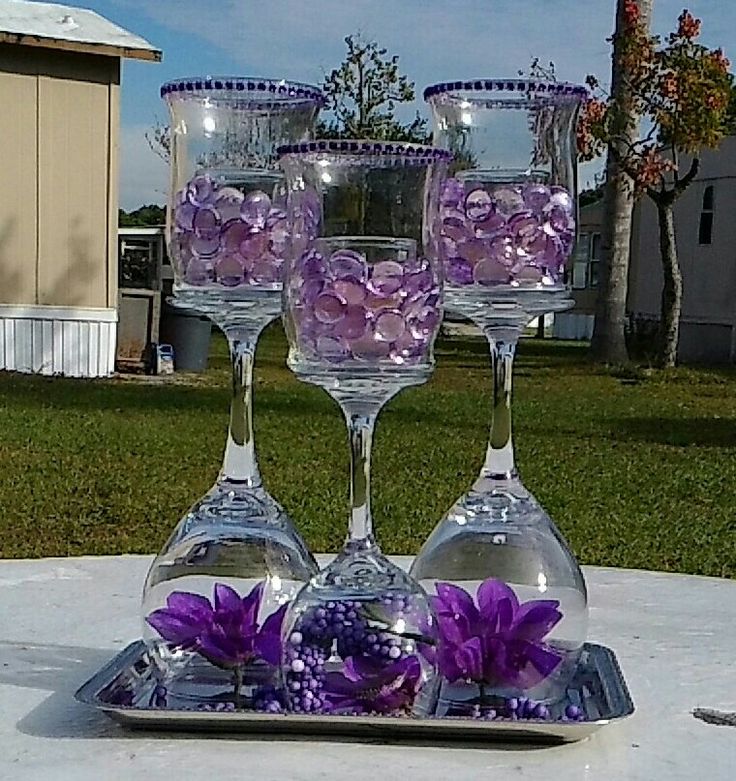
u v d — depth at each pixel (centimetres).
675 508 523
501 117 123
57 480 542
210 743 111
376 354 107
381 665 114
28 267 899
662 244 1225
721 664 147
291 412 786
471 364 1260
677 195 1209
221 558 125
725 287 1494
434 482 557
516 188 122
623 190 1199
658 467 626
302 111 124
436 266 109
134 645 141
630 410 890
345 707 114
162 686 123
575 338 2069
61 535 449
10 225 888
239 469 130
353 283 106
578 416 840
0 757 108
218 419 739
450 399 905
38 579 191
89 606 172
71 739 113
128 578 192
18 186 887
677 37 1127
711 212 1516
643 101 1146
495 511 127
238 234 120
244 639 122
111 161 917
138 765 106
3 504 493
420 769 105
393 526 461
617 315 1246
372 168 107
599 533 468
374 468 587
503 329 125
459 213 121
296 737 112
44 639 153
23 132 883
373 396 112
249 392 129
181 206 122
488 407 858
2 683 132
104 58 901
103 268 928
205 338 1044
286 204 115
